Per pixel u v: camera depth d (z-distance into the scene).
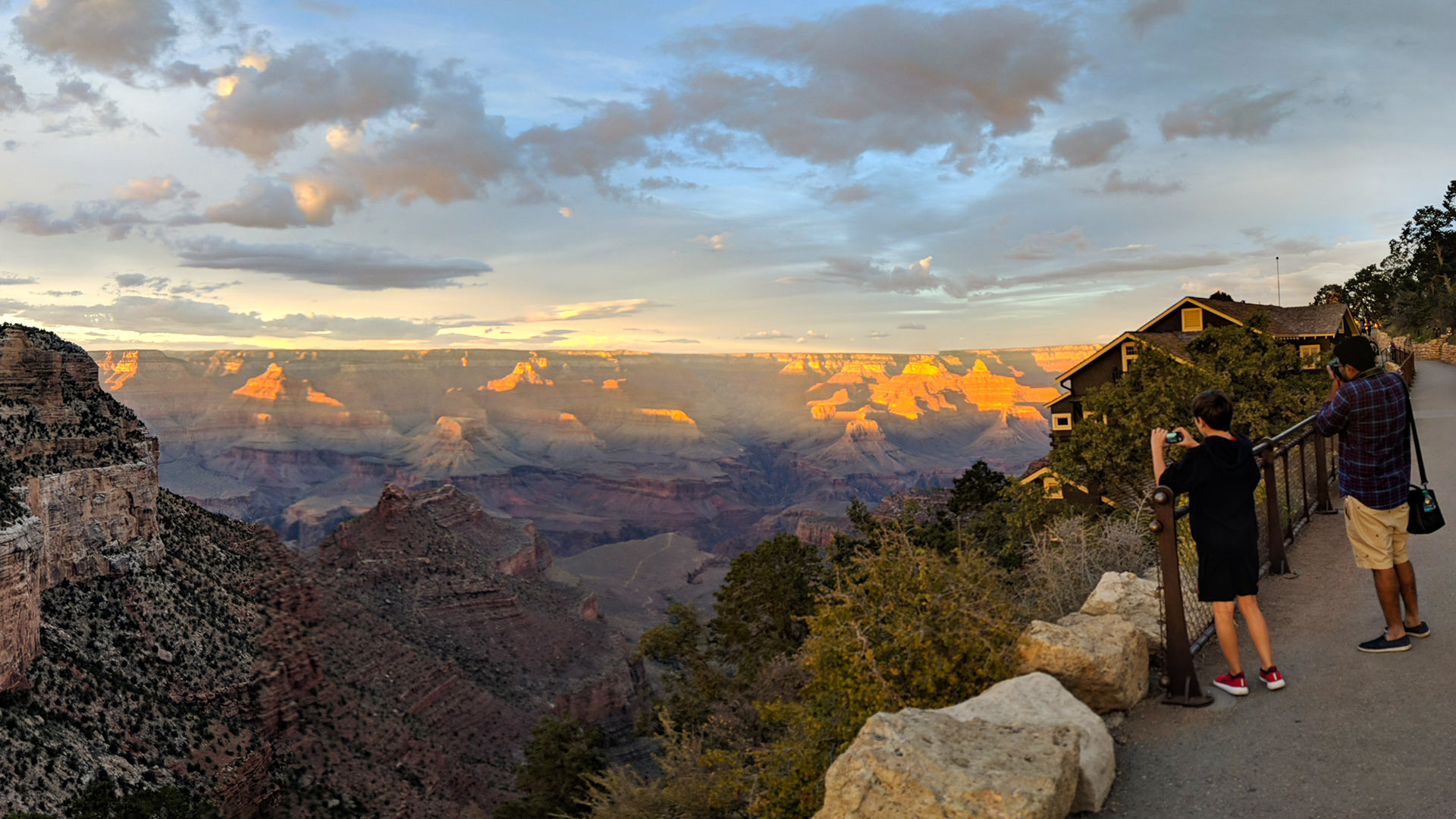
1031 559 13.38
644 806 16.34
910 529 27.84
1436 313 88.19
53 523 42.44
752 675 28.05
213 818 32.75
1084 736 5.90
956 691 7.45
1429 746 5.79
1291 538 11.38
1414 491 7.42
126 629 43.00
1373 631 7.95
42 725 31.58
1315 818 5.25
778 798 8.78
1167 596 7.04
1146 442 22.94
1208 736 6.43
